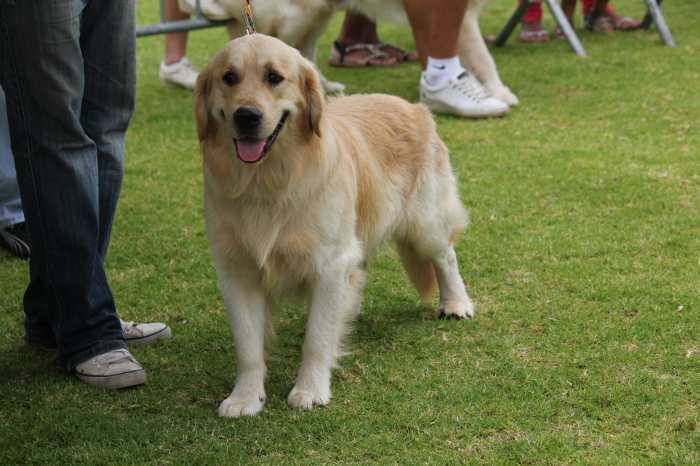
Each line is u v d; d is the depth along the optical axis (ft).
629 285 17.75
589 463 11.97
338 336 14.29
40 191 13.93
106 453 12.62
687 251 19.30
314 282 13.99
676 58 36.17
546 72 35.24
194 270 19.60
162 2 33.55
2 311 17.79
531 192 23.31
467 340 16.01
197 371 15.28
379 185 15.26
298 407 13.76
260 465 12.25
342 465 12.19
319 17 31.40
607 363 14.83
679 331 15.76
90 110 14.98
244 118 12.69
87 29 14.48
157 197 24.00
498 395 13.91
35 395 14.46
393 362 15.24
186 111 32.09
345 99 16.38
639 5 48.11
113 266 19.83
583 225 21.06
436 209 16.57
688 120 28.53
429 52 30.27
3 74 13.44
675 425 12.87
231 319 13.97
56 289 14.57
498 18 47.47
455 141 27.68
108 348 14.94
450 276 17.17
